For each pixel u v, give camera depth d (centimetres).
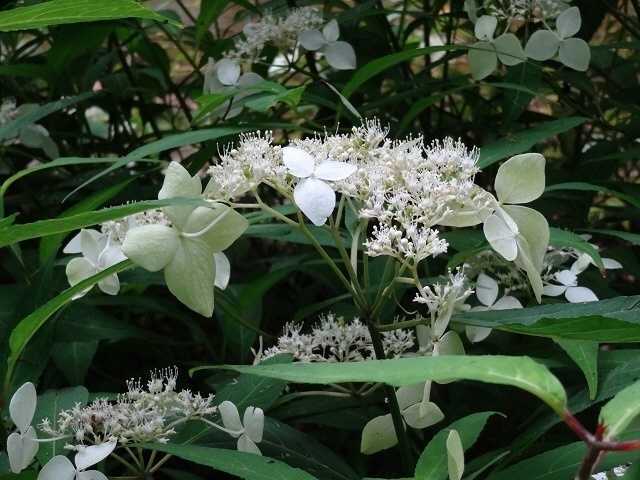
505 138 54
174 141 49
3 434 44
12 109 69
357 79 55
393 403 43
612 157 57
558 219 65
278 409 53
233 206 41
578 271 50
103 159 49
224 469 37
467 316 42
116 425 43
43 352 51
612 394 42
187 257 40
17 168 79
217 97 52
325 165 41
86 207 56
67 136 75
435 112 79
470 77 64
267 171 41
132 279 54
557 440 53
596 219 67
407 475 43
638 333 37
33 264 63
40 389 56
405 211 41
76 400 47
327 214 40
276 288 70
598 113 66
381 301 42
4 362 48
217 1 68
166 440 44
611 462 38
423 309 66
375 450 44
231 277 68
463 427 39
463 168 42
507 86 56
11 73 68
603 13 69
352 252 43
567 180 62
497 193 41
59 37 66
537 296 41
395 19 97
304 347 48
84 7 40
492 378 29
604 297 54
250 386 46
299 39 61
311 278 80
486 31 58
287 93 48
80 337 54
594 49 65
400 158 42
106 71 85
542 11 58
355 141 44
